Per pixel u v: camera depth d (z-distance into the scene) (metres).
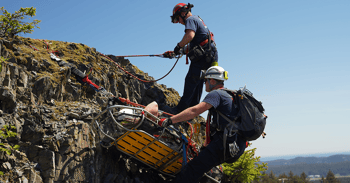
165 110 6.32
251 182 11.63
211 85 4.63
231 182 10.53
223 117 4.21
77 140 5.04
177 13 5.93
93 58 7.97
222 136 4.25
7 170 4.24
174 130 5.26
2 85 4.78
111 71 8.20
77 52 7.87
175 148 5.22
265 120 4.33
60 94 6.04
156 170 6.07
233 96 4.34
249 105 4.21
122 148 5.38
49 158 4.68
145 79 9.05
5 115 4.63
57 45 7.80
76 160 4.94
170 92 9.80
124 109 5.04
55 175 4.68
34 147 4.70
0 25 6.43
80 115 5.55
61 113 5.47
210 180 5.85
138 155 5.52
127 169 5.98
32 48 6.81
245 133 4.27
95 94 7.02
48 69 6.17
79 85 6.57
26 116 4.91
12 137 4.57
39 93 5.53
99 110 6.06
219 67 4.63
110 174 5.37
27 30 6.65
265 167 10.76
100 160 5.27
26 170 4.43
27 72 5.53
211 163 4.37
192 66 5.96
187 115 4.21
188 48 5.89
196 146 5.72
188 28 5.53
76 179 4.85
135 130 4.69
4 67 4.86
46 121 5.11
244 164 10.34
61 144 4.88
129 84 8.39
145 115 4.91
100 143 5.23
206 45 5.73
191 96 6.15
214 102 4.16
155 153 5.40
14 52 5.74
